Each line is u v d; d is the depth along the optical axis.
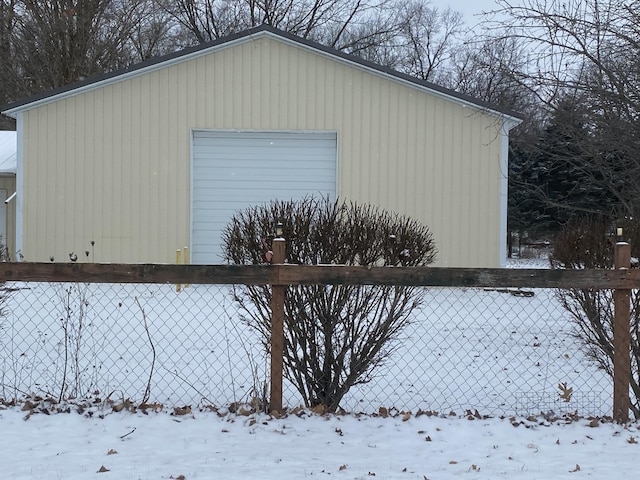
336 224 5.91
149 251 17.41
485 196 17.17
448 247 17.22
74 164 17.36
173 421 5.55
